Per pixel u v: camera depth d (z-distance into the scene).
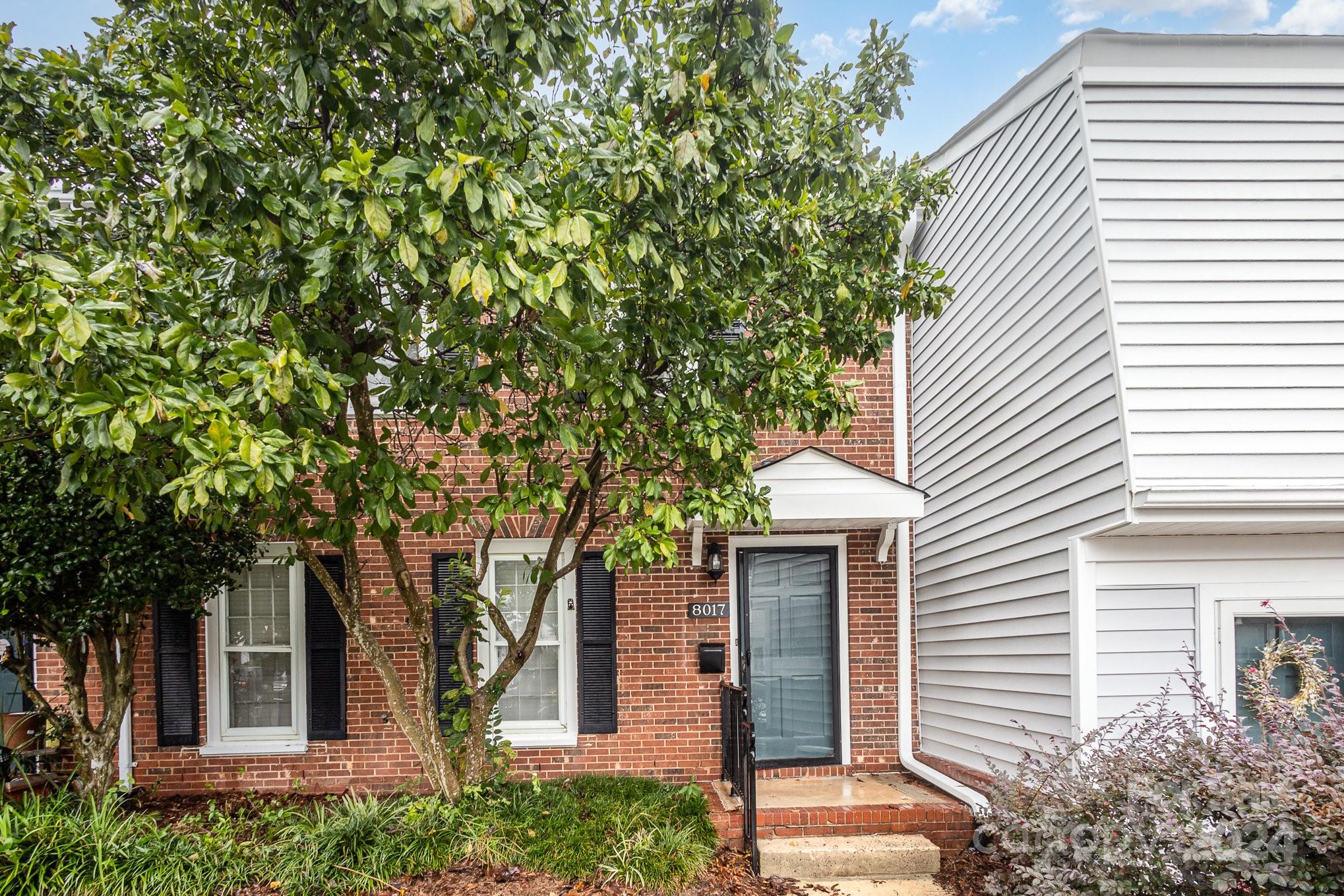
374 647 5.33
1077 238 4.96
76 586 5.22
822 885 5.09
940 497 7.17
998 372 6.06
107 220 4.24
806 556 7.51
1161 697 4.52
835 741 7.37
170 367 3.22
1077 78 4.93
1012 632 5.76
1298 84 4.88
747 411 5.35
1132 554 4.91
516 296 3.36
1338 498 4.39
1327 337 4.70
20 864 4.27
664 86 4.21
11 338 3.15
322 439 3.40
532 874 4.61
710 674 7.15
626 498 4.80
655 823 5.18
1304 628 4.95
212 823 5.35
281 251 3.71
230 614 7.00
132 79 4.61
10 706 6.79
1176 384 4.60
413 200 3.31
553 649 7.21
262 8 3.94
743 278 5.03
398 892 4.40
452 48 3.66
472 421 4.09
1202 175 4.83
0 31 4.04
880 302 5.62
